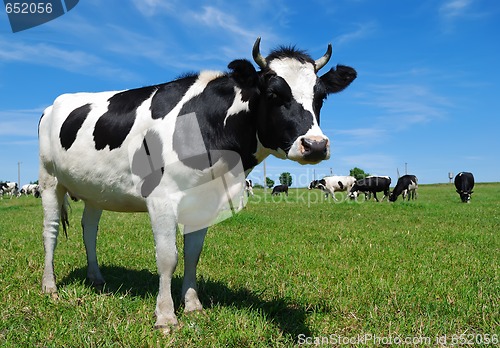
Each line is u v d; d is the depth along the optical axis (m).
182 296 4.96
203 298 5.22
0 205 24.47
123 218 14.19
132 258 7.45
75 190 5.43
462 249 8.41
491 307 4.85
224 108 4.49
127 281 6.01
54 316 4.51
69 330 4.08
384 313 4.67
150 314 4.54
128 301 4.92
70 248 8.29
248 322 4.33
